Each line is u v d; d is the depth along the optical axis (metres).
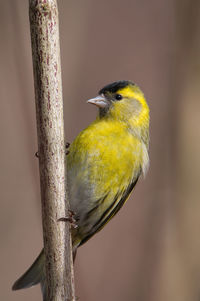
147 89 11.06
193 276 9.67
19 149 11.00
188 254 9.85
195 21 10.75
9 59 10.29
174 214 10.18
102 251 10.38
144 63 11.26
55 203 5.46
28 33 10.55
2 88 10.63
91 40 11.76
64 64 11.55
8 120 10.90
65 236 5.57
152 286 9.67
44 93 5.23
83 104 11.26
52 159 5.37
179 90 10.70
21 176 11.05
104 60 11.55
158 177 10.57
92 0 12.05
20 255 10.90
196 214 10.09
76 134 11.05
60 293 5.59
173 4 11.14
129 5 11.74
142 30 11.54
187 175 10.34
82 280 9.66
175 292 9.57
